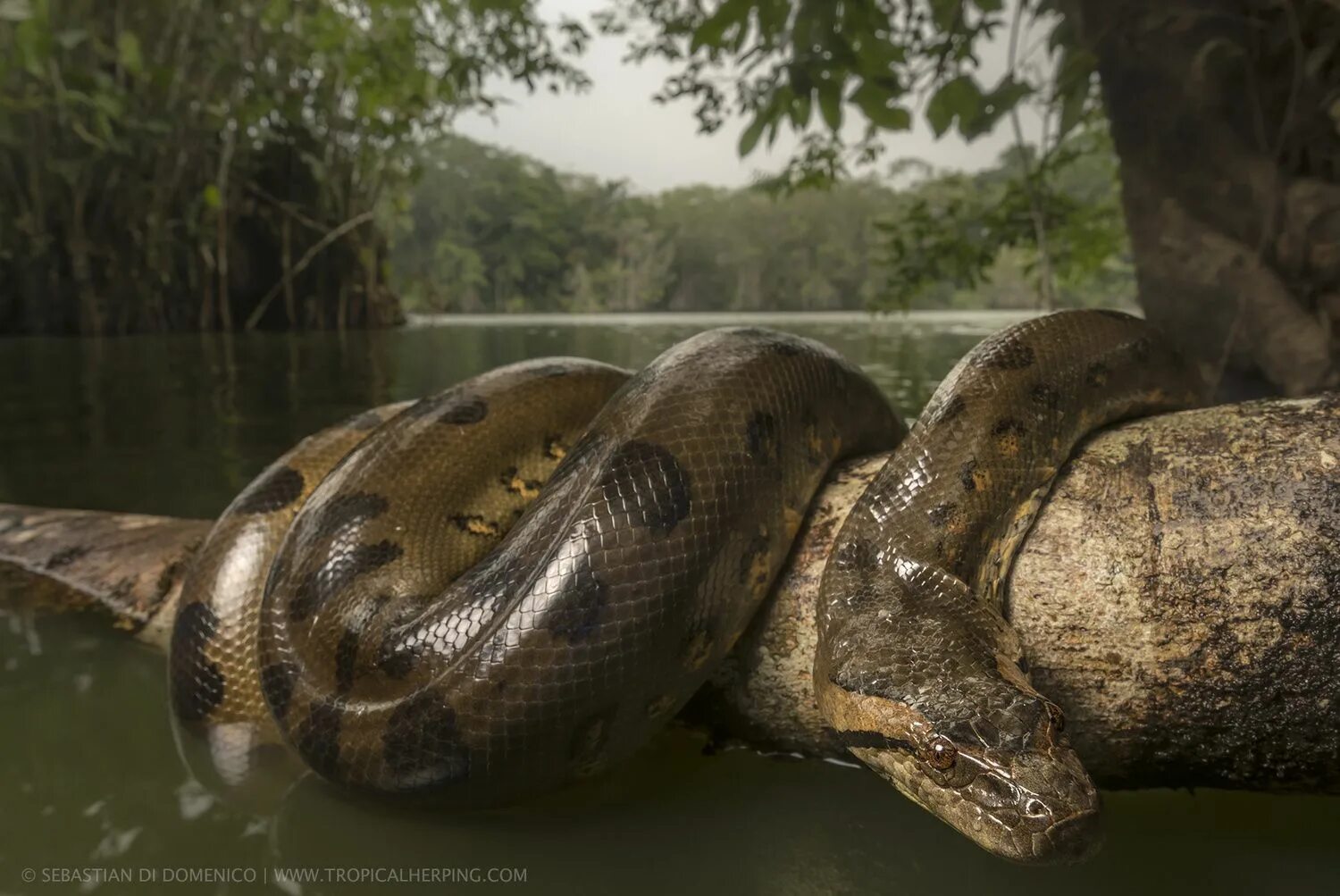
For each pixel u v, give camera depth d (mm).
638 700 416
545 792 427
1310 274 890
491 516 535
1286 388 899
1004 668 397
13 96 2564
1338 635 377
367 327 3422
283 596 476
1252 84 908
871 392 542
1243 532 394
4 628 654
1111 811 421
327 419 1257
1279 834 403
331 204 3330
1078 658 413
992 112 896
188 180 3010
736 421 449
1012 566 430
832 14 853
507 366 593
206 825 429
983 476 444
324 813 437
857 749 408
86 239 2846
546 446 562
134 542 692
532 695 400
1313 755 388
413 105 1913
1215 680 393
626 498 422
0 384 1624
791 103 876
